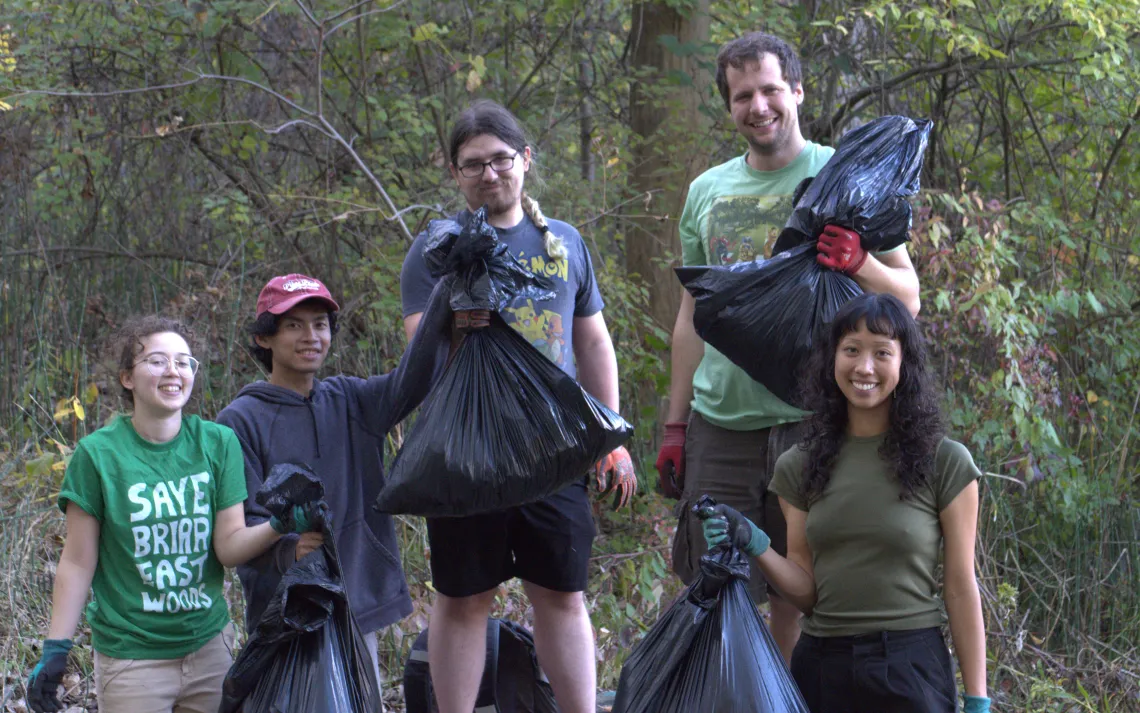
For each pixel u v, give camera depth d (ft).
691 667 9.53
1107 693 17.62
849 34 25.70
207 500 10.16
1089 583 19.35
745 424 12.04
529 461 10.11
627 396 24.03
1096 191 25.98
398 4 22.40
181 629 9.97
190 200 25.73
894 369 9.50
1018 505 20.98
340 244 25.20
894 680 9.39
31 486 17.95
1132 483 22.29
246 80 22.91
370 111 25.29
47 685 9.47
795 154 12.15
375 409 11.43
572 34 27.68
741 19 26.32
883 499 9.52
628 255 26.14
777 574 9.87
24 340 23.04
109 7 23.88
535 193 14.26
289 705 9.33
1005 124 26.27
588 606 17.58
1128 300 24.84
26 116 25.35
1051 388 20.30
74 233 26.63
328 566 9.75
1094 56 22.52
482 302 10.18
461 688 11.55
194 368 10.22
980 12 23.98
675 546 12.86
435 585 11.57
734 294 11.27
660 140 25.89
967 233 19.89
